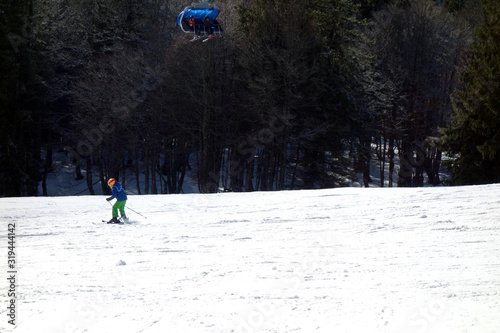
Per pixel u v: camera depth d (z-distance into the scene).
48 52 40.78
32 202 19.36
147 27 43.88
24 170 38.59
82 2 44.09
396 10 47.94
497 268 8.02
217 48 36.16
